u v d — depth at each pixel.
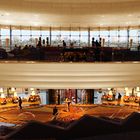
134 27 26.09
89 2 17.86
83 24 24.05
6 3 16.70
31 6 17.53
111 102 20.25
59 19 21.17
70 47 16.39
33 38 26.20
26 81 15.82
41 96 21.19
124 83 16.03
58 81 15.87
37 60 15.88
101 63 15.84
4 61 15.65
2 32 25.84
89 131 4.19
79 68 15.88
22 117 16.72
